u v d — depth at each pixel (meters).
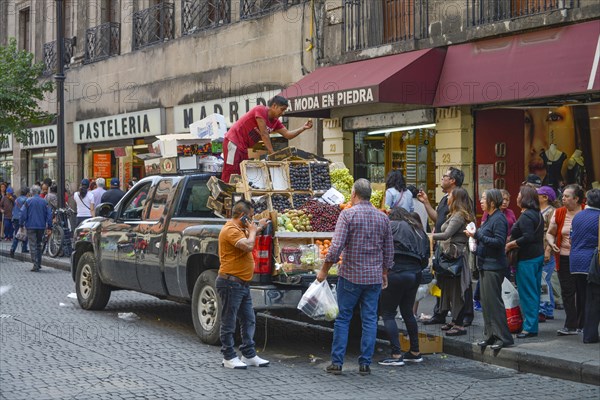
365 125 16.14
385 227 8.29
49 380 7.70
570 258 9.49
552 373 8.32
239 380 7.87
